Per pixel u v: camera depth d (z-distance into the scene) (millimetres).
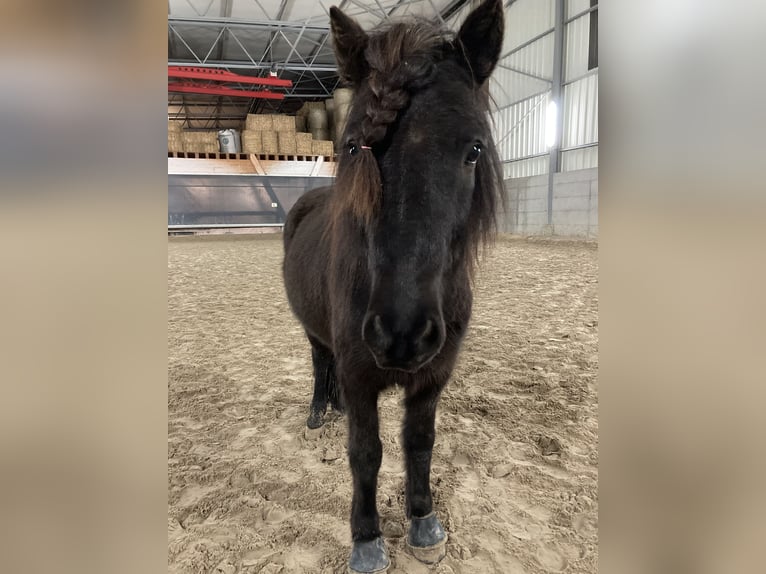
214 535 1836
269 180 17625
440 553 1703
